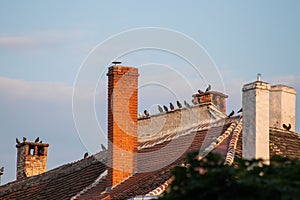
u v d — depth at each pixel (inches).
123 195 2268.7
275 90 2893.7
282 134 2532.0
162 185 2144.4
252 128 2146.9
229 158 2167.8
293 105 2906.0
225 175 1152.8
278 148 2363.4
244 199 1144.2
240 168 1184.2
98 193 2458.2
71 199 2504.9
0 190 3125.0
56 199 2623.0
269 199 1140.5
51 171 3051.2
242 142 2207.2
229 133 2390.5
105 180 2539.4
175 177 1196.5
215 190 1151.0
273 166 1180.5
